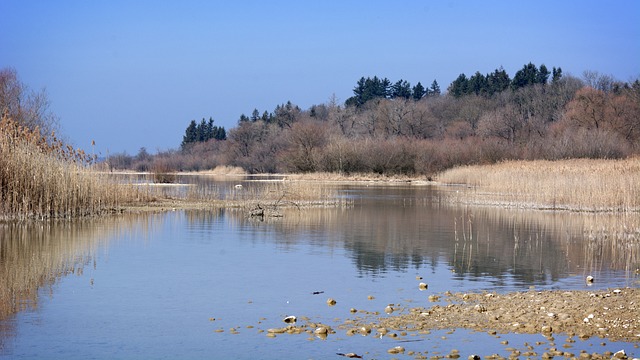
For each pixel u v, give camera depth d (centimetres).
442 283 1683
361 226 2947
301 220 3209
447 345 1155
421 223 3080
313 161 8831
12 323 1290
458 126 12119
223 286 1633
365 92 17225
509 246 2336
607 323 1268
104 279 1703
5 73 5184
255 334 1227
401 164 8381
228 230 2761
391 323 1292
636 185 3856
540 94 13125
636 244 2392
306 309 1409
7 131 3122
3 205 2936
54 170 3133
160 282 1673
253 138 11794
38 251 2123
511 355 1097
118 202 3753
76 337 1205
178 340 1189
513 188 4506
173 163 11925
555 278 1755
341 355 1106
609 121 9706
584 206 3847
